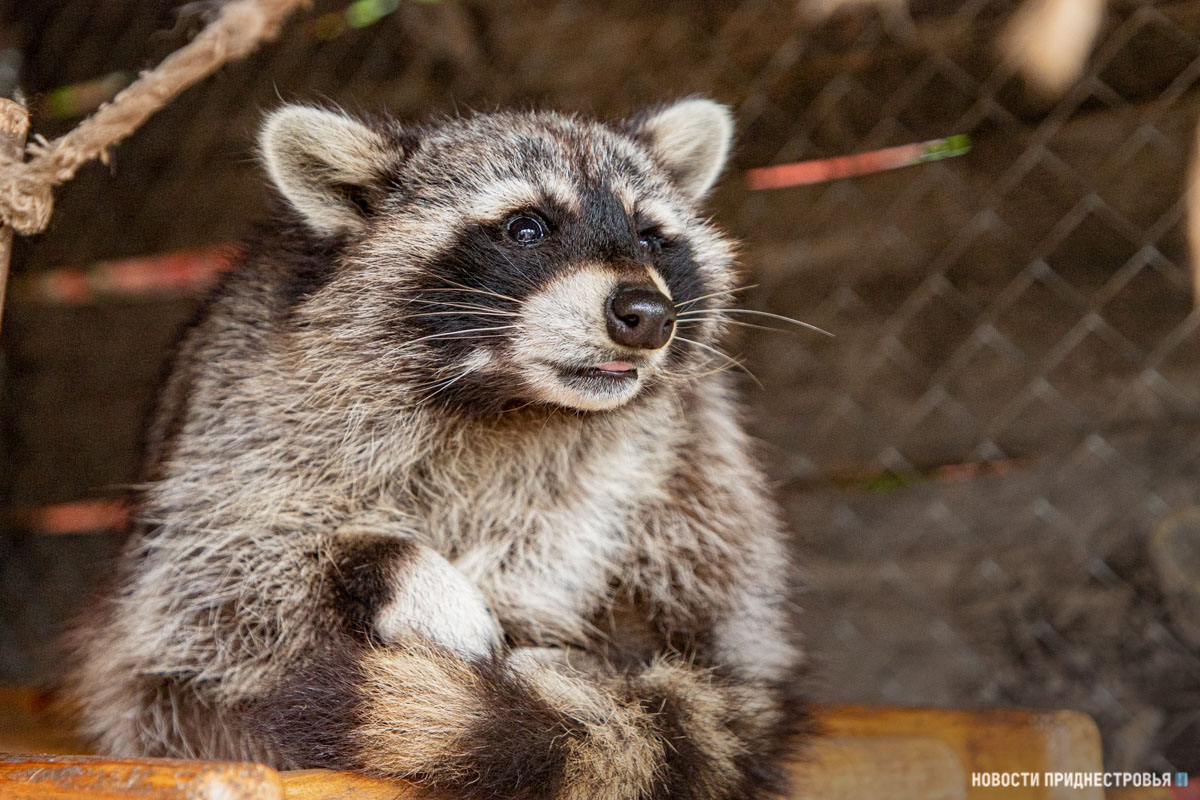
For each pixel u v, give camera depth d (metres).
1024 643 9.38
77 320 12.46
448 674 4.54
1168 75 8.99
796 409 10.40
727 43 10.27
